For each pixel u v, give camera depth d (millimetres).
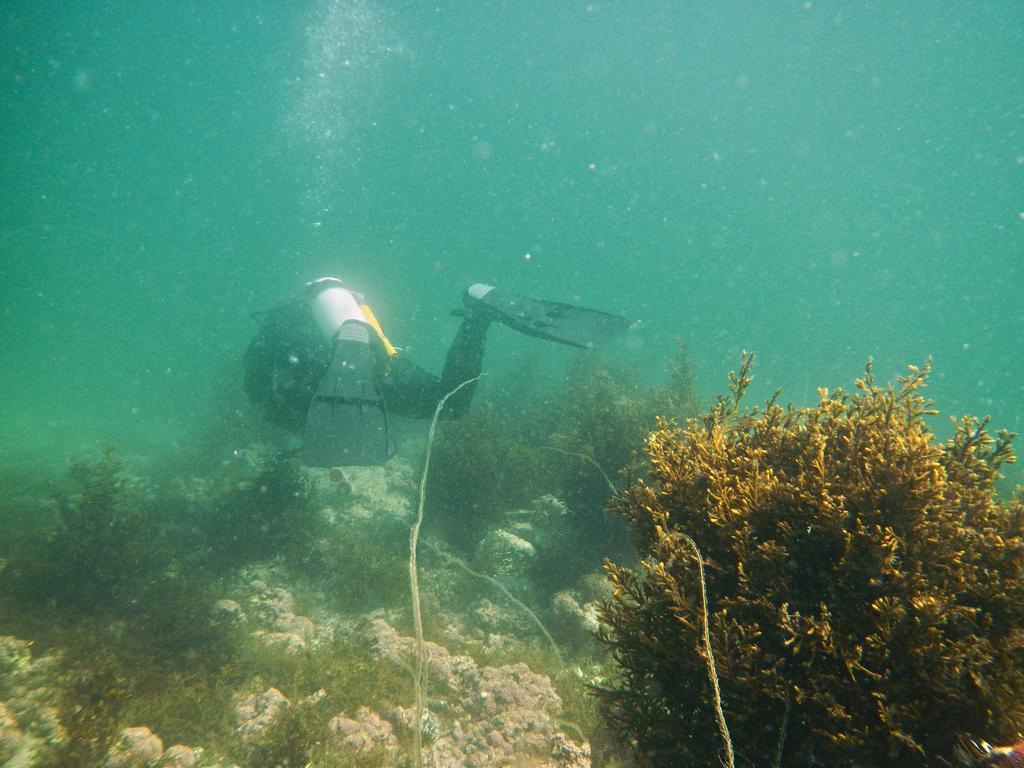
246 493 8164
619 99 102250
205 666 4801
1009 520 2756
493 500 8461
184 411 17156
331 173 128875
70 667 4457
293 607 6203
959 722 2023
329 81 83625
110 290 80188
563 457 9219
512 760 3850
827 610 2340
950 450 3398
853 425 3053
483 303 7316
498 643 5621
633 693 2807
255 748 3830
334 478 6188
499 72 92625
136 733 3717
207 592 5910
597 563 7062
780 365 40844
